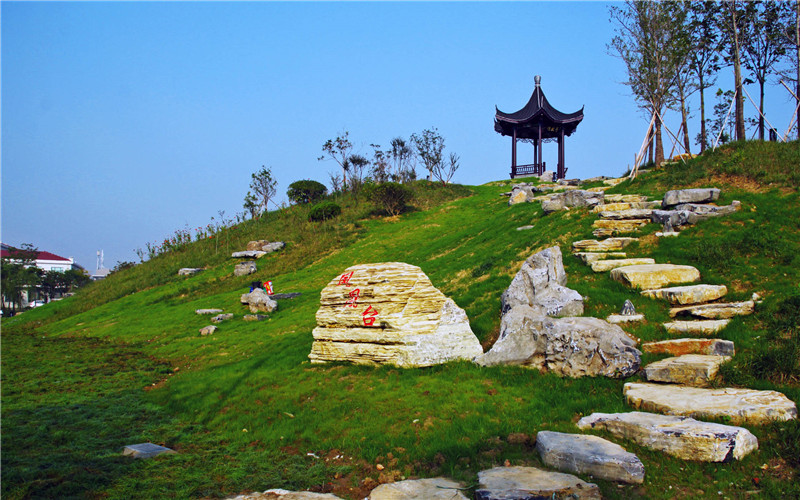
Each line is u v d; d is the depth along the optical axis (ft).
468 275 70.74
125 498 25.94
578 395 35.86
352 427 34.96
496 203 154.92
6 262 228.22
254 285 98.17
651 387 34.37
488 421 33.09
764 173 67.46
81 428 38.88
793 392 31.48
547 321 41.68
